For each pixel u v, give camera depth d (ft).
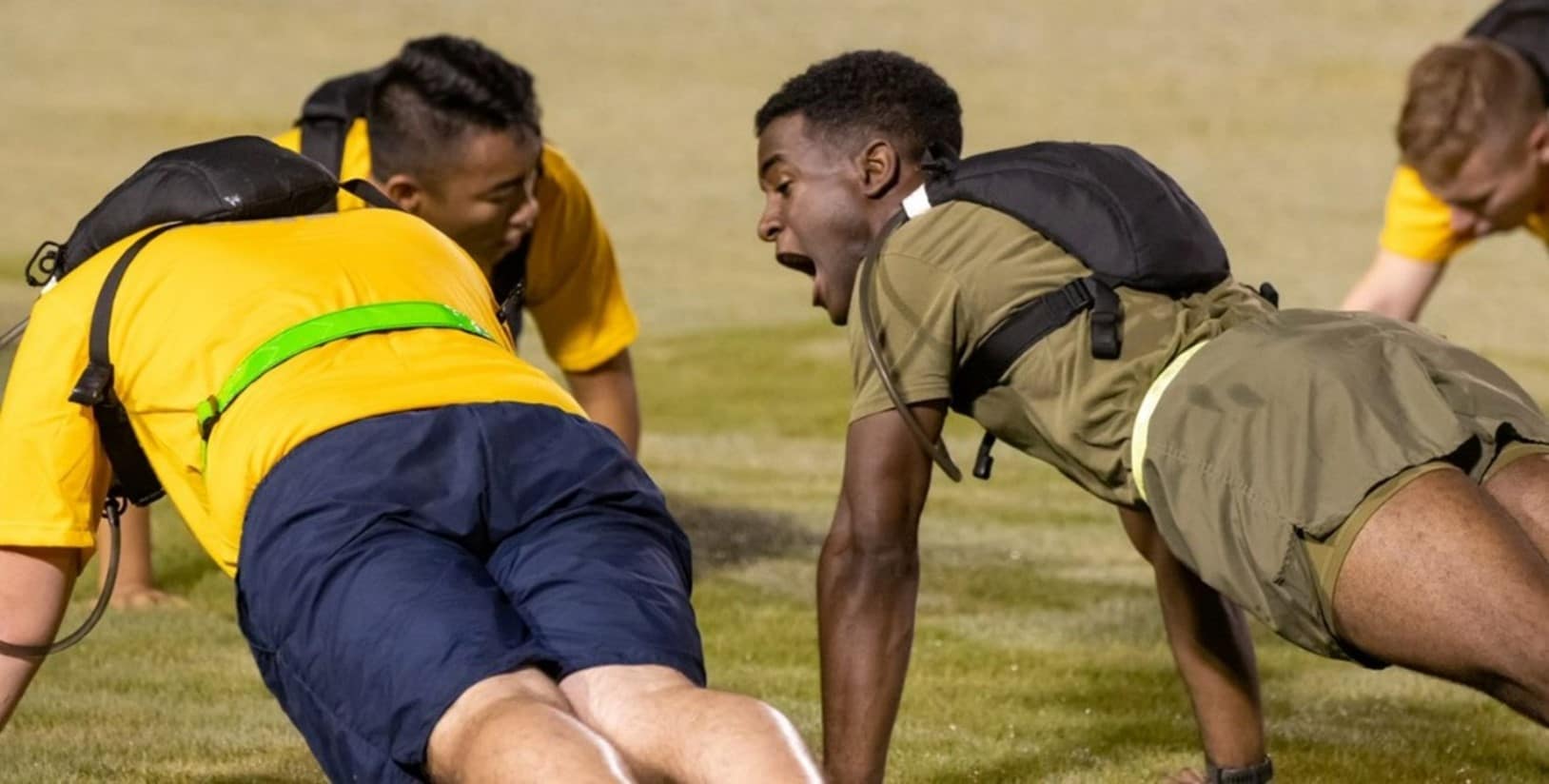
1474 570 32.42
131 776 47.55
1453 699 57.52
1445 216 61.82
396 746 30.78
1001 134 264.31
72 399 35.35
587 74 303.07
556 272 60.75
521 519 33.76
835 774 38.34
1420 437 34.01
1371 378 34.88
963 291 37.37
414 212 55.01
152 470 36.99
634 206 220.84
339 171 55.36
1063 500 90.53
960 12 346.74
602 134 264.72
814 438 108.47
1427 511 33.09
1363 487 33.60
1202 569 35.19
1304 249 199.72
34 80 283.38
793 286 173.99
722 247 197.26
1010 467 98.84
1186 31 330.34
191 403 34.76
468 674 30.63
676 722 30.04
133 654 59.31
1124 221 37.06
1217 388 35.47
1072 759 50.52
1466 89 52.03
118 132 252.62
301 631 32.24
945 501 89.25
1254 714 45.14
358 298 35.78
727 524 81.56
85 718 52.49
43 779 46.96
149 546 66.39
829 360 134.00
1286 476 34.27
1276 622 34.71
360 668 31.40
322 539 32.48
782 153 40.60
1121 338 36.65
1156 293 37.06
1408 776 49.98
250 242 36.50
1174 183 38.68
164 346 35.14
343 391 34.01
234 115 265.54
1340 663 61.62
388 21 333.21
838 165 40.09
